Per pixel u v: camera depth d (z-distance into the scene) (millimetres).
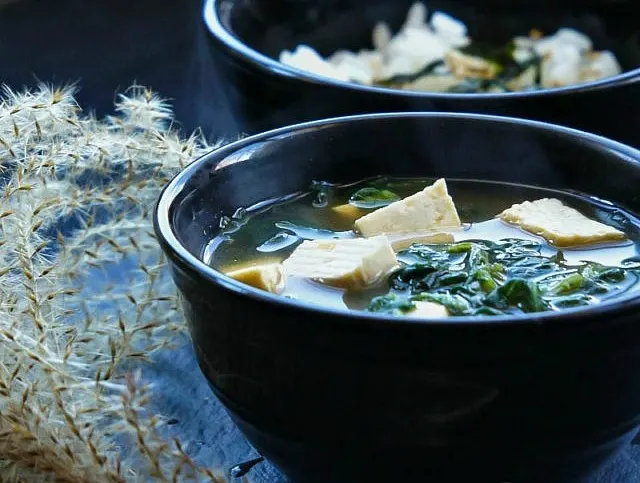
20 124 404
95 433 355
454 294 343
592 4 594
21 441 350
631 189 374
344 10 592
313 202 390
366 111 425
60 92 428
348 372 307
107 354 394
